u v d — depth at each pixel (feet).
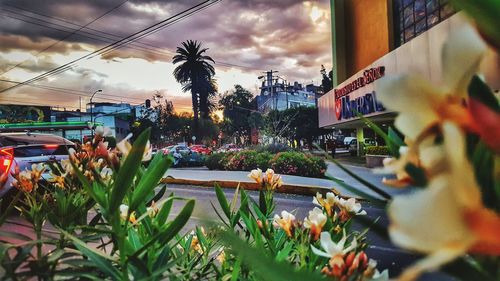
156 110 261.65
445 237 0.88
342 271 2.19
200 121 229.04
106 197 2.73
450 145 0.99
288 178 41.27
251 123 233.76
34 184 4.40
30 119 181.27
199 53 228.43
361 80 65.51
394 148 1.90
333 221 4.00
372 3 78.74
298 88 301.63
